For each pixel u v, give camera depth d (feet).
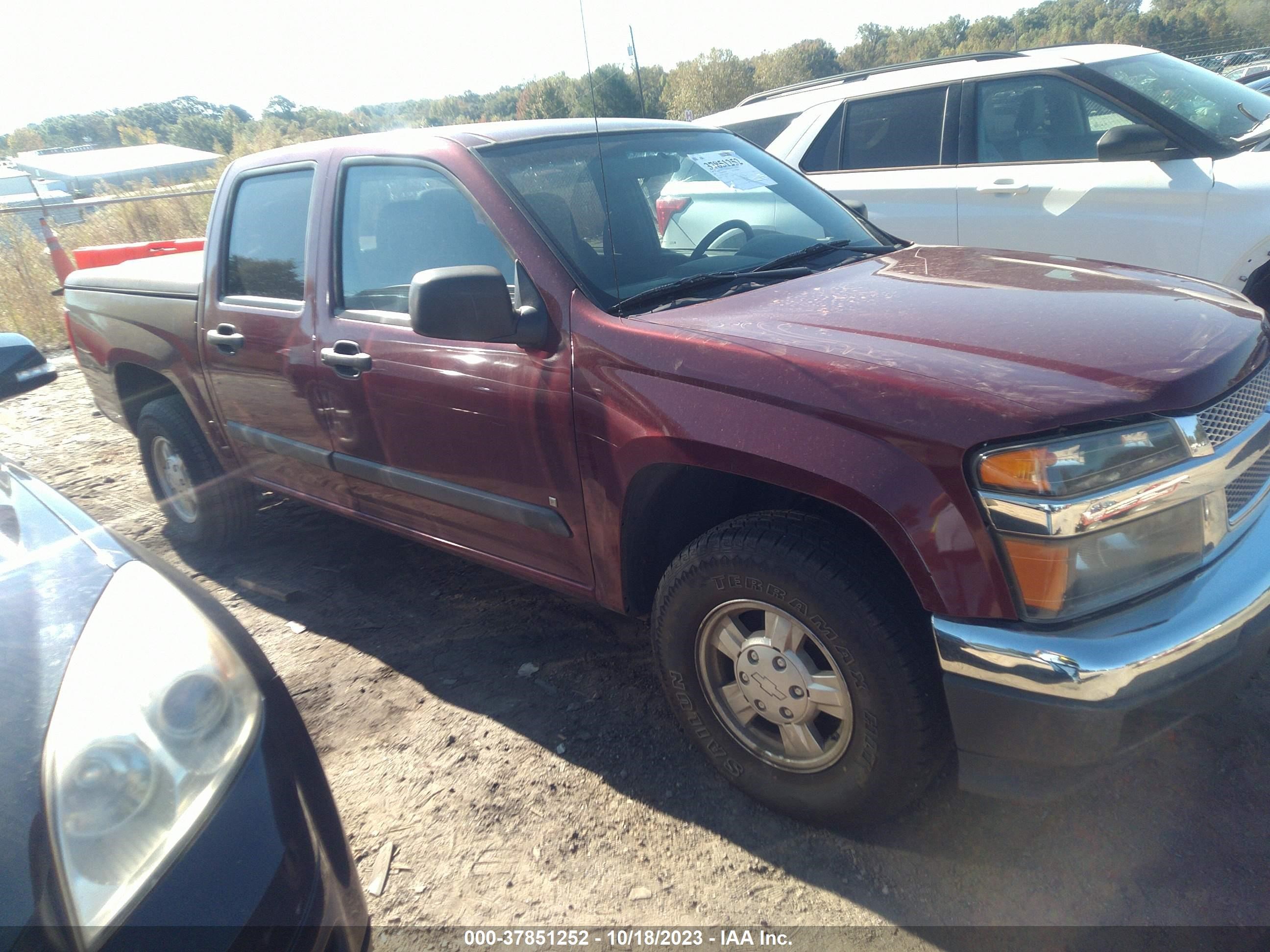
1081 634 5.89
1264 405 6.94
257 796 4.96
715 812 7.87
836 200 11.77
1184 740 8.11
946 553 6.09
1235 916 6.38
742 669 7.55
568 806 8.09
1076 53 17.19
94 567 5.98
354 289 10.34
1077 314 7.27
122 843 4.41
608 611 11.37
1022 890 6.79
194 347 12.57
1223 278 14.66
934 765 6.79
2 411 23.84
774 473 6.74
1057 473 5.82
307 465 11.51
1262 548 6.64
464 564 13.07
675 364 7.33
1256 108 16.28
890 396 6.33
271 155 11.91
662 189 10.10
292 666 10.76
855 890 6.93
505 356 8.58
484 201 9.07
